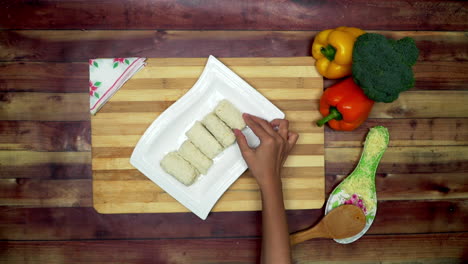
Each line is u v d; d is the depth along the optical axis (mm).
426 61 1213
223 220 1179
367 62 965
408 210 1219
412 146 1215
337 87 1065
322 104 1099
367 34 986
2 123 1145
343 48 1014
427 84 1216
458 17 1217
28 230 1154
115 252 1168
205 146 1082
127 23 1156
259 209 1145
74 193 1157
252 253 1183
